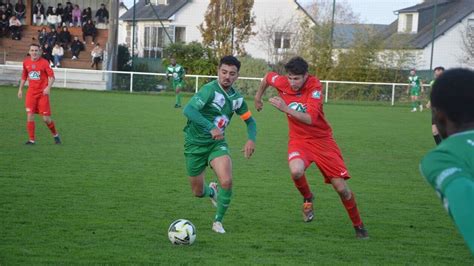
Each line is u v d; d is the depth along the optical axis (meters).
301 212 10.42
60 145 17.14
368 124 27.17
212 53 45.44
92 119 24.19
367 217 10.26
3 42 47.50
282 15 56.56
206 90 8.50
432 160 3.13
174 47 44.69
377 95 40.81
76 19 50.19
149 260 7.36
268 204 10.95
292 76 8.52
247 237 8.64
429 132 24.83
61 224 8.93
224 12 46.19
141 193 11.38
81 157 15.30
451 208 2.92
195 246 8.05
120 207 10.18
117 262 7.23
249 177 13.66
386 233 9.19
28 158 14.76
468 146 3.11
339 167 8.70
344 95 40.97
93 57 44.16
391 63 41.94
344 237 8.88
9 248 7.66
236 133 22.19
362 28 42.69
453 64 50.28
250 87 41.50
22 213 9.50
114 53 45.78
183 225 8.07
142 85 41.06
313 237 8.80
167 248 7.91
